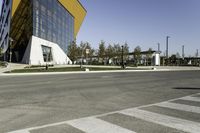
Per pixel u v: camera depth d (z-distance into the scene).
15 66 40.81
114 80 19.39
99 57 81.19
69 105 8.55
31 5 48.19
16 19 51.16
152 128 5.68
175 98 10.29
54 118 6.64
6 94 11.14
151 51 75.81
